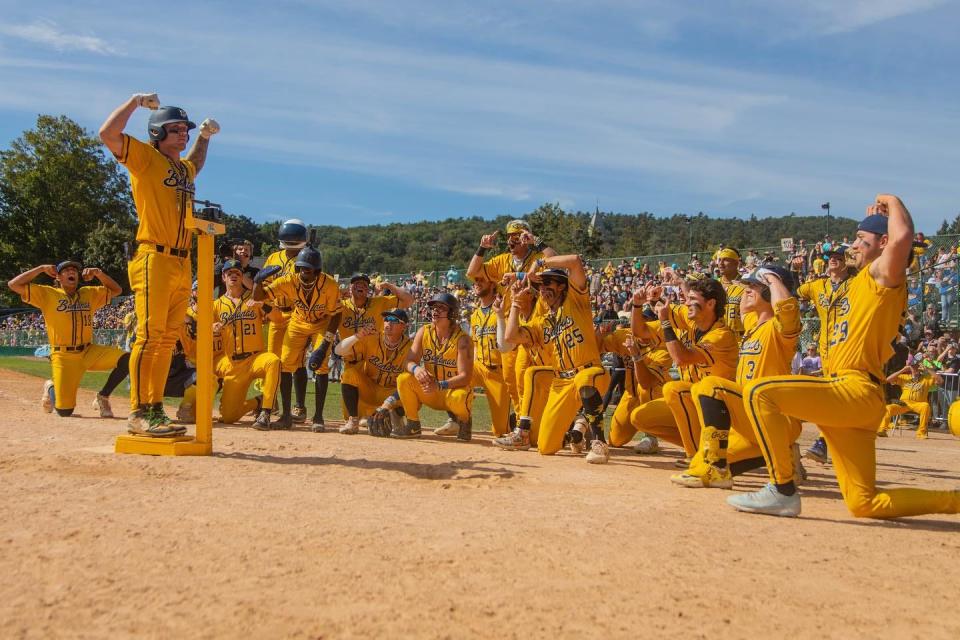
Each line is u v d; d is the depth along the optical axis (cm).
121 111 584
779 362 587
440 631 255
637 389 874
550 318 766
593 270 2803
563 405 763
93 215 7012
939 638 271
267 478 514
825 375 477
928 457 1022
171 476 508
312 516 407
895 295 441
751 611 289
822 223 11188
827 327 479
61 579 292
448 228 14600
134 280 624
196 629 250
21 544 334
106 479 488
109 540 345
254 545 345
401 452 710
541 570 327
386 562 328
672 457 827
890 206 441
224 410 962
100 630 247
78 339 942
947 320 1972
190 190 638
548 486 556
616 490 550
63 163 6844
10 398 1179
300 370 948
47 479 479
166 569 308
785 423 471
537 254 936
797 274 2136
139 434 612
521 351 866
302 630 252
